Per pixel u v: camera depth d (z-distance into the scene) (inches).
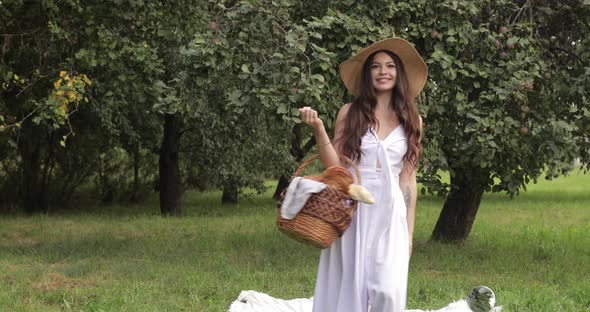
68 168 731.4
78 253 368.2
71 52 382.9
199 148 685.9
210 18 327.0
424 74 163.5
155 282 280.1
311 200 144.6
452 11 308.3
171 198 679.1
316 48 283.0
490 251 394.3
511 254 385.4
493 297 191.3
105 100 400.5
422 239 446.9
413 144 157.9
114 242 413.7
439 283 283.3
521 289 273.0
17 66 413.7
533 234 495.5
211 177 676.7
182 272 301.0
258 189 725.3
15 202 695.1
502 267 339.3
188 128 668.1
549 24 346.9
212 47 286.5
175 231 504.7
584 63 335.0
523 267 342.0
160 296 255.6
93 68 413.1
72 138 673.0
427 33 314.2
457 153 331.0
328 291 154.5
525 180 340.8
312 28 287.7
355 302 149.3
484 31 309.1
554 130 311.3
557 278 313.0
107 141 693.9
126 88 386.9
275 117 293.1
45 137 662.5
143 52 367.6
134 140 609.0
